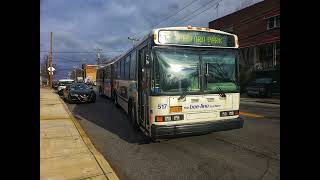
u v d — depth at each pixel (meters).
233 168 5.96
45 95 28.86
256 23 30.88
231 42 7.98
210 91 7.57
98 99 24.52
